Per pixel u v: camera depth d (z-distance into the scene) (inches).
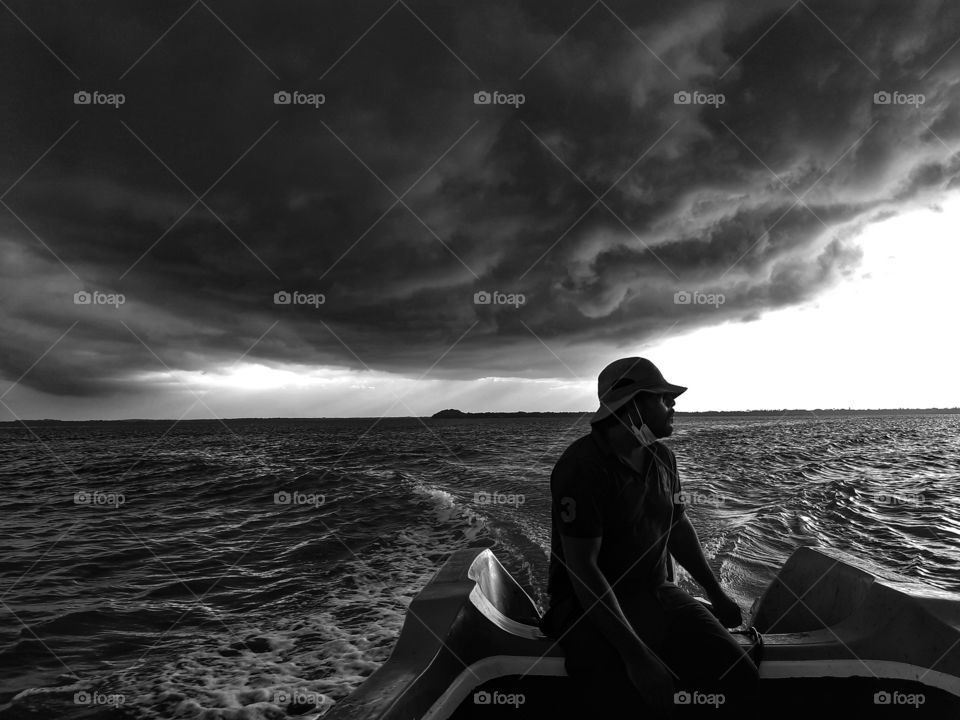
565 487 71.4
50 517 437.4
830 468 616.4
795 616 91.1
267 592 229.1
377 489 509.0
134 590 239.8
